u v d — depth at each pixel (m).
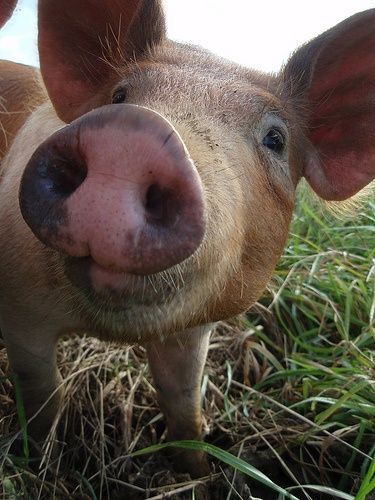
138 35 0.33
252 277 0.32
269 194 0.31
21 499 0.31
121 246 0.21
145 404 0.41
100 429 0.37
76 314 0.30
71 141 0.21
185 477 0.36
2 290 0.33
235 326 0.47
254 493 0.37
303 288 0.49
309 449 0.39
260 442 0.39
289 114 0.34
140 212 0.21
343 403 0.37
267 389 0.44
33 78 0.43
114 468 0.36
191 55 0.32
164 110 0.26
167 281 0.23
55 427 0.36
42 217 0.22
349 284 0.49
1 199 0.34
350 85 0.36
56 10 0.34
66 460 0.36
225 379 0.44
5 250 0.32
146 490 0.34
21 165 0.34
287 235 0.34
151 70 0.29
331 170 0.37
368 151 0.37
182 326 0.28
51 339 0.34
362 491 0.30
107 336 0.29
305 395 0.40
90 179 0.21
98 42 0.35
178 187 0.21
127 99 0.29
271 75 0.35
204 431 0.40
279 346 0.47
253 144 0.30
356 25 0.34
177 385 0.38
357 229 0.54
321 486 0.34
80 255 0.22
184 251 0.22
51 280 0.31
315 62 0.35
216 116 0.28
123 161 0.21
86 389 0.40
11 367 0.35
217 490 0.36
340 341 0.47
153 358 0.37
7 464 0.32
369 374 0.41
